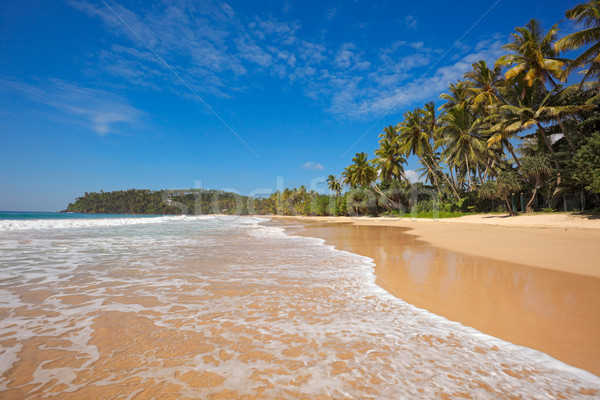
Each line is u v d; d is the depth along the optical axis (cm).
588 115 2025
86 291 469
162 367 244
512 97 2448
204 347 280
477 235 1362
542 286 500
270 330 321
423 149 3941
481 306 403
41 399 199
